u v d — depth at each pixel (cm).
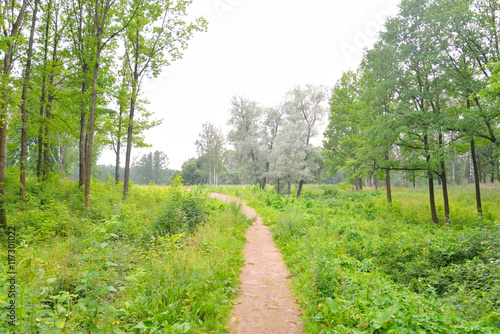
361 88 2638
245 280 688
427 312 395
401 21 1758
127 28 1736
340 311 430
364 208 2080
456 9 1471
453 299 494
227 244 923
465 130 1504
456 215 1733
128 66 1953
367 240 1027
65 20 1703
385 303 434
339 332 386
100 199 1498
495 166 3002
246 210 1902
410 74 1762
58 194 1536
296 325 468
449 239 830
